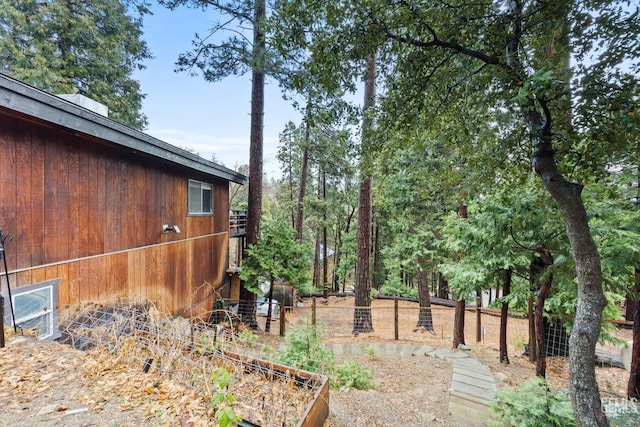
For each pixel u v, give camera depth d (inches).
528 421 104.9
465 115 111.8
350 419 115.3
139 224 217.8
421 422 127.7
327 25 95.6
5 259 126.3
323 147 529.3
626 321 267.4
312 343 168.6
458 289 215.8
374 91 253.0
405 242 375.2
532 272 181.2
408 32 91.3
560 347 213.2
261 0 264.8
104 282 184.5
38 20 351.6
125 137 178.9
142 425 77.3
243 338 129.6
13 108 116.2
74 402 85.5
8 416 77.9
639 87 68.4
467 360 213.5
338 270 644.7
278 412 87.0
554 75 71.3
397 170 313.6
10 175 133.4
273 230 329.1
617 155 86.3
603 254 133.0
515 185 135.9
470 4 81.6
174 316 261.3
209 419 80.2
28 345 115.7
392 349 245.8
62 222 157.9
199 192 311.4
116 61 429.1
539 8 76.3
